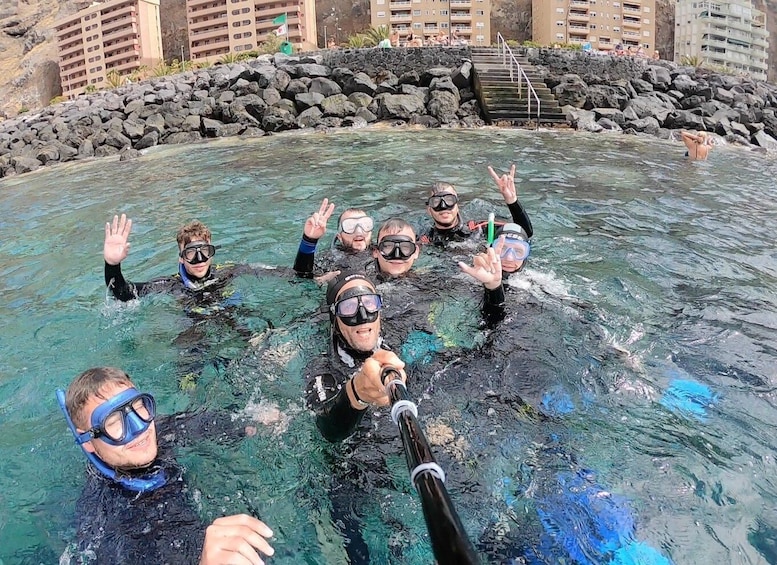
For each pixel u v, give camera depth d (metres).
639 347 2.10
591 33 37.09
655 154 7.12
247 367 2.06
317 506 1.42
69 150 8.74
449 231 3.35
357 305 1.89
